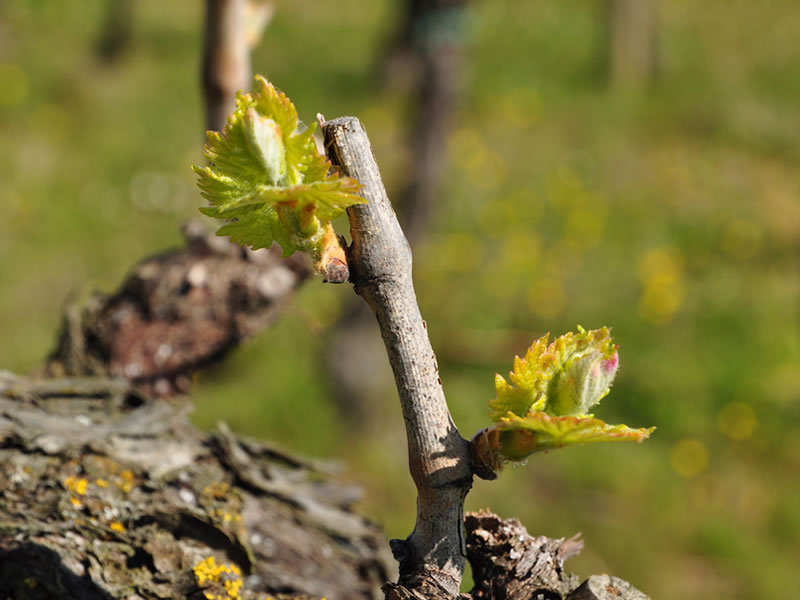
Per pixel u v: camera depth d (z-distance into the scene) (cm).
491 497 383
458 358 479
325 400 420
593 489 407
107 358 149
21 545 99
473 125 688
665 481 416
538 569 94
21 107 648
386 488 396
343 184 68
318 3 909
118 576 98
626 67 778
